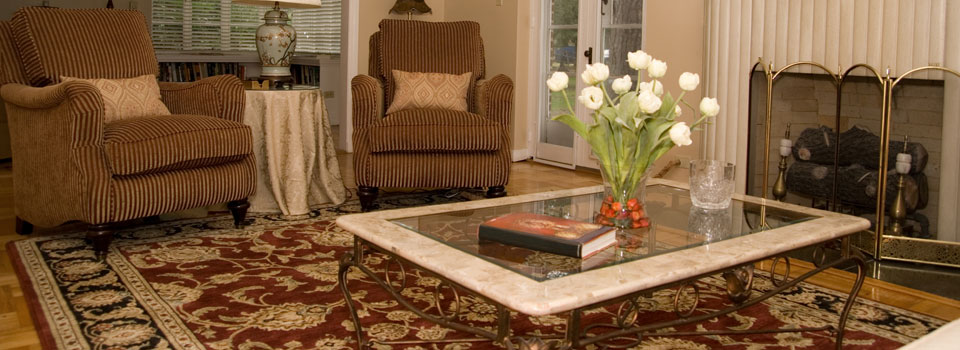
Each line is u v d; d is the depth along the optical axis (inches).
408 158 149.3
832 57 132.9
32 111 121.5
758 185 150.0
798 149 140.9
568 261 64.2
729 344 84.5
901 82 123.6
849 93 131.0
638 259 65.1
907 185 123.6
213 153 124.0
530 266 62.6
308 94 151.2
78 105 110.3
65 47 129.6
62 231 132.6
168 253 119.1
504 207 86.1
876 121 127.2
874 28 126.0
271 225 139.3
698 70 173.0
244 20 317.4
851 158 131.6
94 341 82.9
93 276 106.5
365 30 233.3
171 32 302.8
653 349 82.7
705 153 158.6
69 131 111.4
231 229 135.6
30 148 123.5
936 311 97.6
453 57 172.4
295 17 322.0
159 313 92.1
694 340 85.4
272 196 150.9
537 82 225.8
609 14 200.5
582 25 207.8
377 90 151.9
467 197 169.6
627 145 76.9
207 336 85.0
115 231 132.8
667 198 93.8
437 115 149.3
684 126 75.3
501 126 152.4
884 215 126.6
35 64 127.2
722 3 151.3
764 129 147.4
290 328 87.9
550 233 68.1
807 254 124.6
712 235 74.3
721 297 100.4
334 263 114.9
